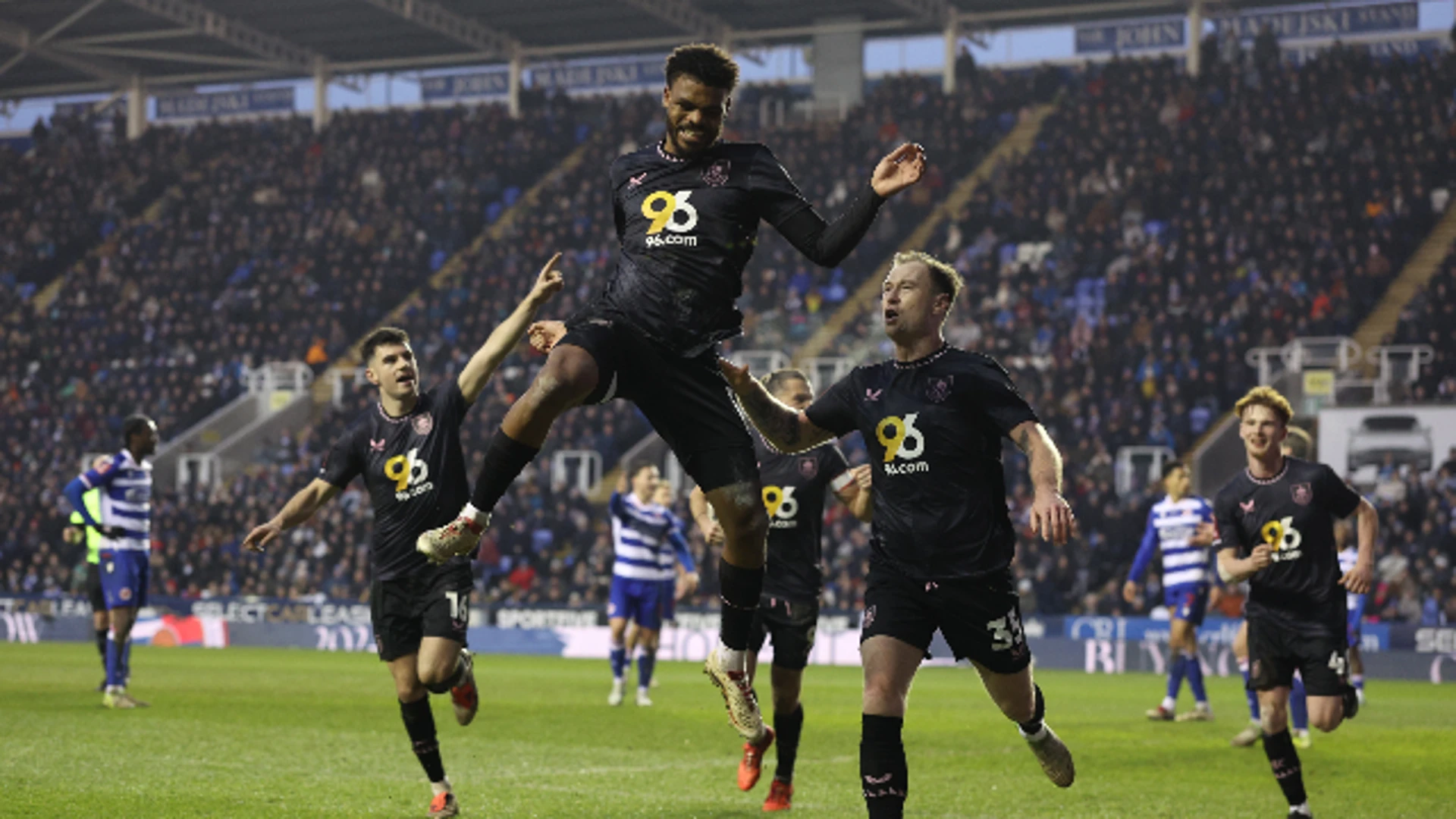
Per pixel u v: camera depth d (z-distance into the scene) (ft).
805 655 23.95
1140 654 68.28
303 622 82.84
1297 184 95.71
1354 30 110.22
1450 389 77.92
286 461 100.58
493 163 122.11
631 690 51.80
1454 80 98.48
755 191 16.33
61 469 102.42
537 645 79.56
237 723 36.27
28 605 87.76
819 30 119.03
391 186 121.60
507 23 122.83
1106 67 109.40
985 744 34.14
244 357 110.52
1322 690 23.25
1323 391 80.48
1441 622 67.26
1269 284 89.56
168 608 86.12
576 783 26.37
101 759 28.07
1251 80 104.58
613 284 16.63
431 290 111.65
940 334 17.69
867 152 110.22
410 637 22.15
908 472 17.17
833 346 98.73
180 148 132.67
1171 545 42.47
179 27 124.88
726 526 17.08
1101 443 81.05
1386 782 28.07
